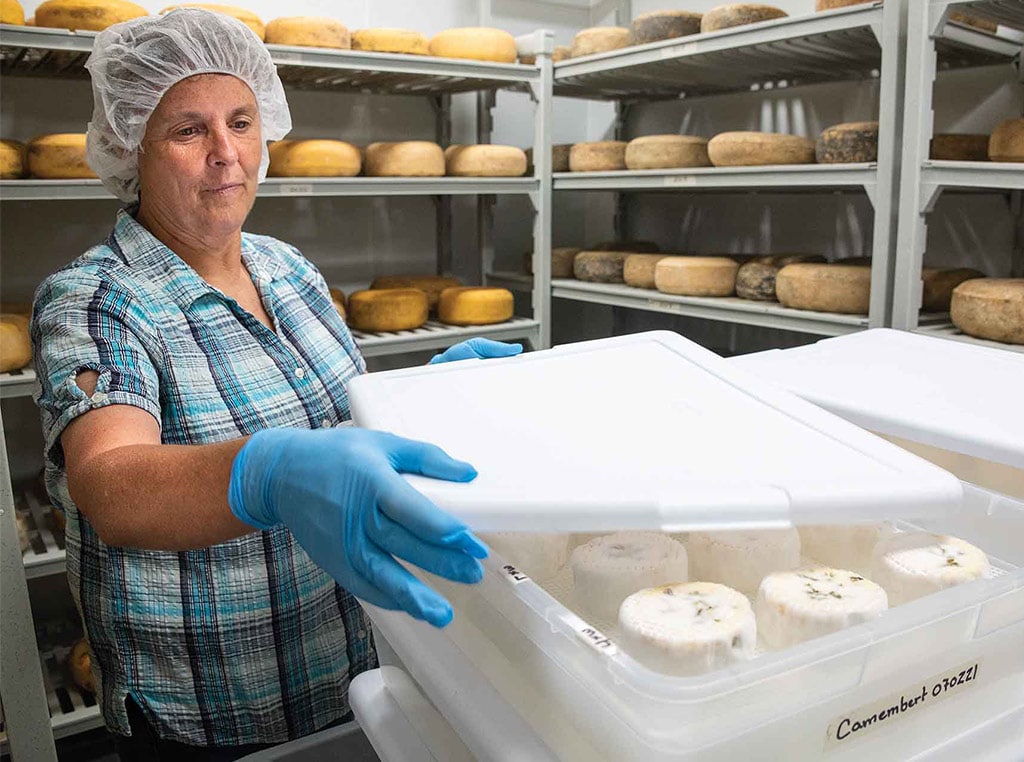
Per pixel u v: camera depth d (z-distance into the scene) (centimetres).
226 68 97
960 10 149
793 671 39
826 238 224
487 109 256
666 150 203
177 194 94
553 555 54
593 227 293
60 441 78
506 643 47
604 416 55
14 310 183
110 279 88
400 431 53
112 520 63
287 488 51
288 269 109
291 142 196
